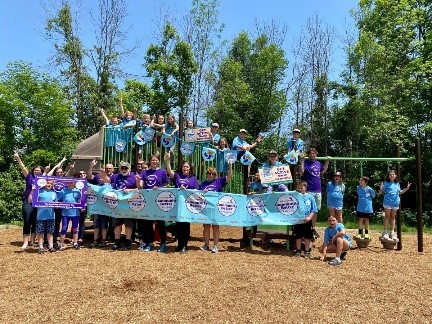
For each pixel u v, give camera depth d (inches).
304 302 226.8
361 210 426.3
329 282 267.0
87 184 377.4
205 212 359.6
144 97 1079.6
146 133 429.7
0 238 428.5
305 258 342.6
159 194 361.1
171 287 248.1
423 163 865.5
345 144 1059.3
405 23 951.6
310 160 404.2
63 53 1124.5
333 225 335.3
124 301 223.0
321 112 1145.4
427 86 848.9
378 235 515.2
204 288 246.7
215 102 1221.1
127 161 445.4
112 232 405.7
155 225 406.0
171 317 201.3
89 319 197.8
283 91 1205.1
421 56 930.1
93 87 1131.9
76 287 247.1
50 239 351.3
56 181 357.7
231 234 464.8
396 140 847.1
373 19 994.7
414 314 213.2
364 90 925.2
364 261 339.0
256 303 223.0
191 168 418.9
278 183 372.2
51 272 281.1
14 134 838.5
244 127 1167.0
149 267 295.0
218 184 372.2
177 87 1102.4
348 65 1012.5
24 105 821.9
